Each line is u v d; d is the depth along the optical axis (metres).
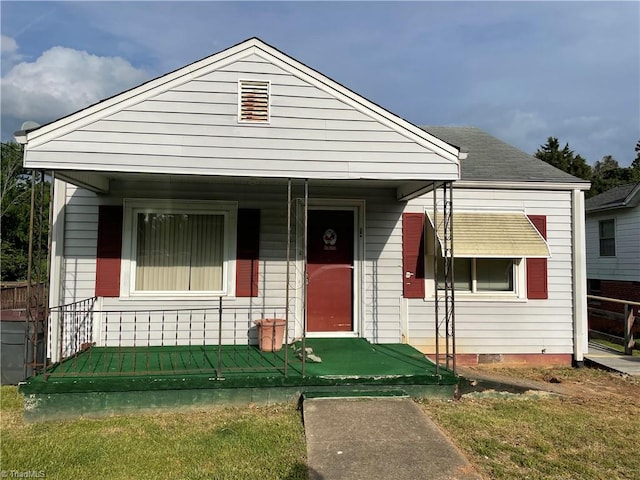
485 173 8.20
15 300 12.38
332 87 5.62
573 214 8.16
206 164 5.36
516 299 7.96
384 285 7.69
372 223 7.69
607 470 3.83
